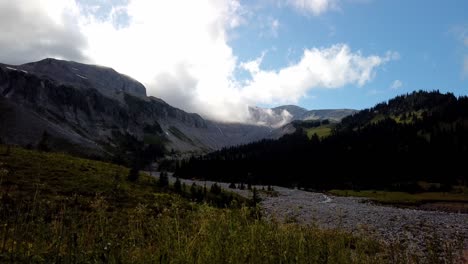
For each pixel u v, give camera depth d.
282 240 7.41
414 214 72.00
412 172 169.38
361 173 178.25
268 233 7.37
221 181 183.62
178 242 6.38
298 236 7.92
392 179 165.62
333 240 8.85
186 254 6.17
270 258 6.76
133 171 65.25
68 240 6.10
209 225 6.96
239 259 6.46
